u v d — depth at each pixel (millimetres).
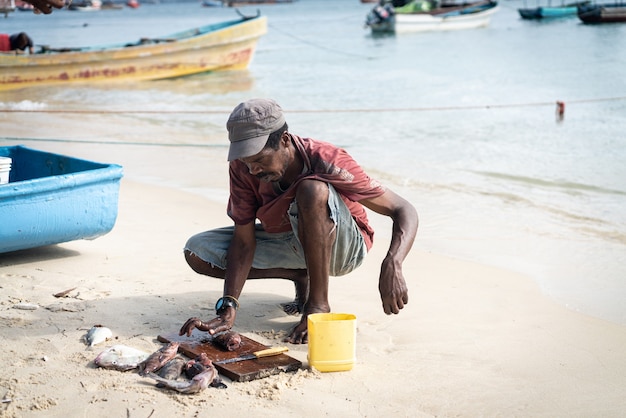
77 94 16969
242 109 3480
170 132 12211
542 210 7488
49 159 5746
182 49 19281
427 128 12398
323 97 16375
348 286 4891
